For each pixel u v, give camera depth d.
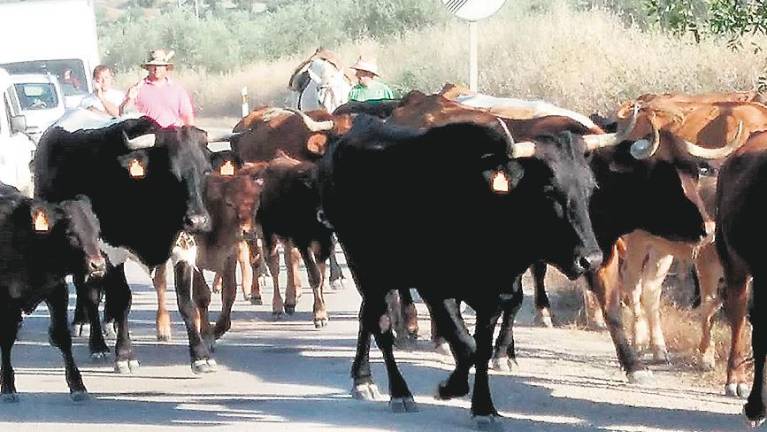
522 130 14.12
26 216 13.65
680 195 14.05
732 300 13.33
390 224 12.43
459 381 12.25
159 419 12.52
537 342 16.38
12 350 16.78
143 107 18.02
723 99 16.97
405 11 58.38
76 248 13.69
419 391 13.70
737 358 13.49
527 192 11.69
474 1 20.38
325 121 18.31
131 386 14.37
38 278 13.69
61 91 34.47
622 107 16.66
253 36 71.88
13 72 37.47
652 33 29.47
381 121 13.11
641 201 14.11
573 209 11.60
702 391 13.83
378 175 12.51
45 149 16.42
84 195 14.73
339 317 18.53
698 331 16.00
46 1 37.75
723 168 12.94
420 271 12.29
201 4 133.12
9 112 25.91
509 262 11.95
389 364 12.75
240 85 61.72
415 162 12.23
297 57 63.75
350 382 14.23
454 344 12.12
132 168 14.91
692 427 12.18
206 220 15.05
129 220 15.34
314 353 15.96
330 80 24.86
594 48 30.59
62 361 16.05
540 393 13.62
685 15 16.50
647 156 13.55
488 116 14.51
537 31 37.59
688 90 25.77
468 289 12.03
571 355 15.66
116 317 15.30
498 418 11.94
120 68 78.62
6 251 13.60
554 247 11.75
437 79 40.91
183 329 18.06
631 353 14.16
